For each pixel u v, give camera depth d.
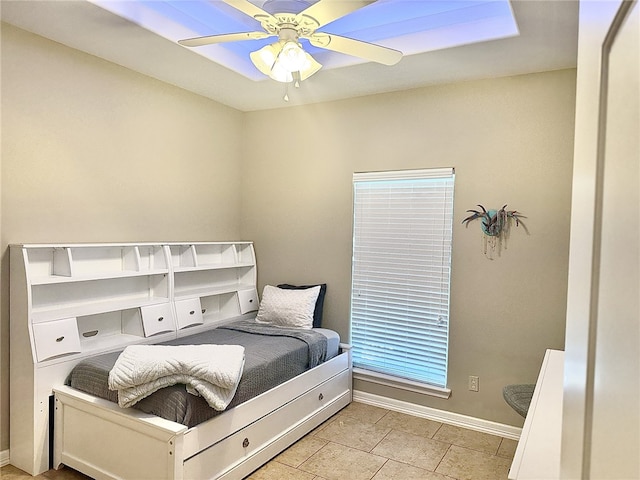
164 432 2.10
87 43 2.74
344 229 3.74
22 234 2.60
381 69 3.04
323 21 1.98
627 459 0.43
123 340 2.96
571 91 2.89
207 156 3.87
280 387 2.81
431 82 3.27
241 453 2.51
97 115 2.97
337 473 2.62
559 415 1.52
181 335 3.32
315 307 3.72
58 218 2.78
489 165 3.14
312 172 3.89
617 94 0.50
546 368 2.08
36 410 2.46
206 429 2.26
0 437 2.56
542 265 2.98
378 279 3.61
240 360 2.46
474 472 2.65
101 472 2.35
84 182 2.91
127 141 3.18
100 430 2.35
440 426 3.27
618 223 0.48
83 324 2.94
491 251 3.14
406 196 3.47
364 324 3.68
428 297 3.40
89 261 2.97
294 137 3.98
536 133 2.99
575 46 2.58
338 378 3.49
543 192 2.97
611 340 0.49
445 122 3.29
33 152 2.63
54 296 2.79
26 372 2.48
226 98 3.83
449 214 3.30
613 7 0.50
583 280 0.63
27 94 2.59
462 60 2.84
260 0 2.69
